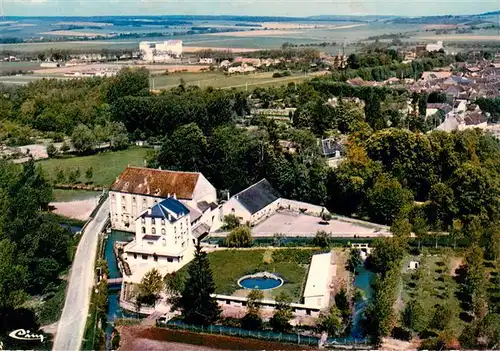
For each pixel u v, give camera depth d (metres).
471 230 180.00
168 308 144.50
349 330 132.12
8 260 141.50
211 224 198.75
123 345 127.94
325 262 165.50
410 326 128.75
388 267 158.38
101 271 161.50
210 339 129.62
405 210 198.38
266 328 134.25
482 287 143.00
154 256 169.12
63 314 140.00
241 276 160.62
